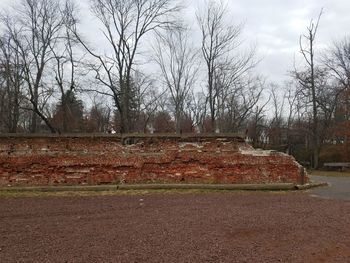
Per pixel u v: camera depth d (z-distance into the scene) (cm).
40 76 3512
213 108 3900
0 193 1705
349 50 4347
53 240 911
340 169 3850
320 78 4416
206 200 1527
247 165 1905
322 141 4481
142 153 1895
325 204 1442
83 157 1869
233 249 847
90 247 851
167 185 1828
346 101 4128
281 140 5338
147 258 777
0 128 3853
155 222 1098
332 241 931
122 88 3431
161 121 5322
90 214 1234
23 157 1853
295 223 1099
